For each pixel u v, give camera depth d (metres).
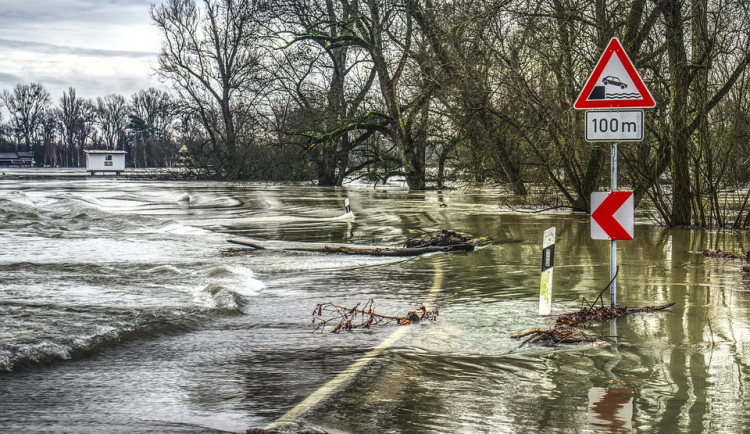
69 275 11.20
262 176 59.78
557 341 6.74
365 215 25.53
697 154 19.31
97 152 86.56
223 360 6.16
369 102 47.38
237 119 62.16
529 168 30.00
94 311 8.09
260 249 15.31
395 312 8.34
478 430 4.40
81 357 6.20
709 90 19.05
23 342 6.41
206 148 72.00
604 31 20.92
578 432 4.36
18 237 17.78
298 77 49.81
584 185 24.45
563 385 5.36
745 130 18.61
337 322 7.78
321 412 4.73
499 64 25.72
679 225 19.69
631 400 4.98
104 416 4.63
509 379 5.53
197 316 7.95
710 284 10.12
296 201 34.59
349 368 5.86
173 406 4.86
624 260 12.88
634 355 6.24
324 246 15.72
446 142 42.91
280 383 5.43
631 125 7.99
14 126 140.12
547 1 22.39
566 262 12.73
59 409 4.78
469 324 7.62
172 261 13.13
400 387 5.31
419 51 37.12
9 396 5.05
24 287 9.91
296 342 6.84
